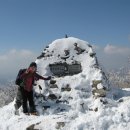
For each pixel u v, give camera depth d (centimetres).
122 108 908
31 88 1004
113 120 848
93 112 952
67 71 1185
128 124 834
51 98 1077
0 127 949
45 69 1176
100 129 822
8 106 1170
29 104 1012
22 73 1012
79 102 1038
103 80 1105
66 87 1109
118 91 1150
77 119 872
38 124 873
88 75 1140
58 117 900
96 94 1059
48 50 1230
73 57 1205
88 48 1231
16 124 926
